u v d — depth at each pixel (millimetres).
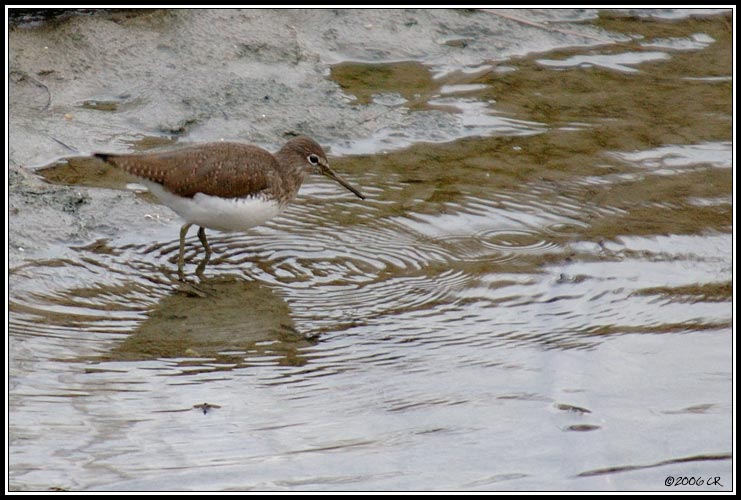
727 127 20469
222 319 14562
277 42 21875
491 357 13891
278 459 11812
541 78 22203
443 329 14477
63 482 11219
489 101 21234
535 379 13453
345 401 12898
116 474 11414
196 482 11359
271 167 16359
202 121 19656
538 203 17922
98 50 21031
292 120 19922
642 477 11852
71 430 12070
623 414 12867
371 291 15383
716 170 19000
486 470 11828
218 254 16422
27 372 13031
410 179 18609
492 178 18672
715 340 14344
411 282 15648
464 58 22766
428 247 16656
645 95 21656
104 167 18281
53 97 19984
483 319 14734
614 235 16984
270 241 16844
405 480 11586
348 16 23203
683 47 23734
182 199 15711
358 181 18531
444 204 17875
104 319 14336
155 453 11797
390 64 22344
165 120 19609
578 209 17766
